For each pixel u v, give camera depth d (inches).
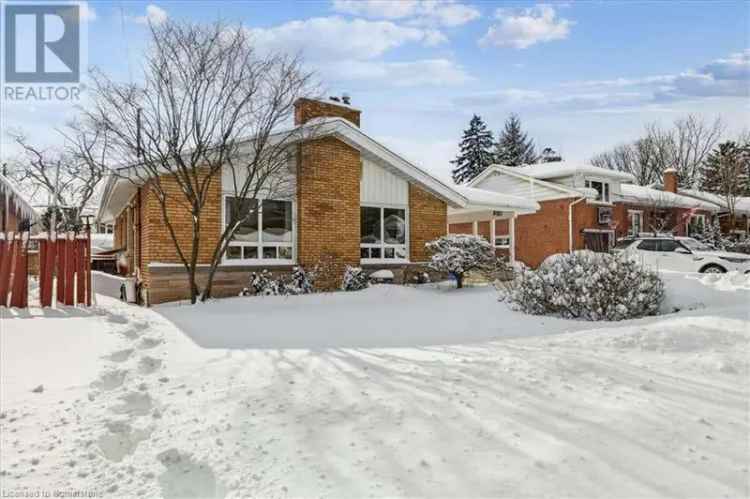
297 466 109.3
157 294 423.8
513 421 130.6
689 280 403.9
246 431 128.8
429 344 241.1
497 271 604.7
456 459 109.7
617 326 281.9
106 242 1237.1
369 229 576.1
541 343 236.7
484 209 699.4
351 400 147.3
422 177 603.2
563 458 109.3
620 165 2046.0
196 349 229.1
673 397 150.4
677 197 1298.0
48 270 361.7
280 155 485.4
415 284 583.5
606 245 994.7
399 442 118.8
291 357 205.6
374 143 555.5
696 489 96.1
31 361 204.8
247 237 480.7
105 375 185.8
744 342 220.8
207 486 111.1
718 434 122.8
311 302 414.3
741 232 1366.9
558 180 1113.4
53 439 128.6
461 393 152.8
